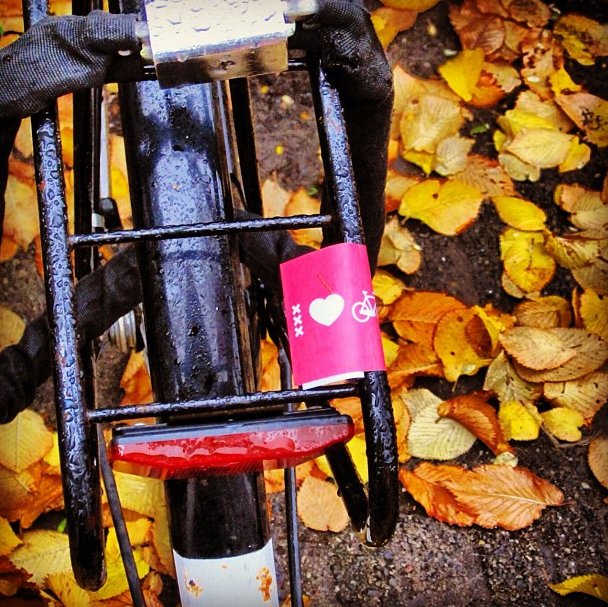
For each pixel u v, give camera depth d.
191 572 0.50
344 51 0.45
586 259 0.91
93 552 0.42
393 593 0.80
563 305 0.89
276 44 0.43
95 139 0.65
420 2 1.02
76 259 0.63
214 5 0.44
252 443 0.44
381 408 0.43
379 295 0.88
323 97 0.46
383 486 0.43
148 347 0.51
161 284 0.50
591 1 1.06
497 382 0.86
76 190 0.62
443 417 0.84
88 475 0.41
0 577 0.78
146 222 0.51
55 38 0.44
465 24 1.03
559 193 0.95
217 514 0.50
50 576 0.77
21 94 0.44
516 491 0.82
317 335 0.43
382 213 0.55
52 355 0.42
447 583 0.80
